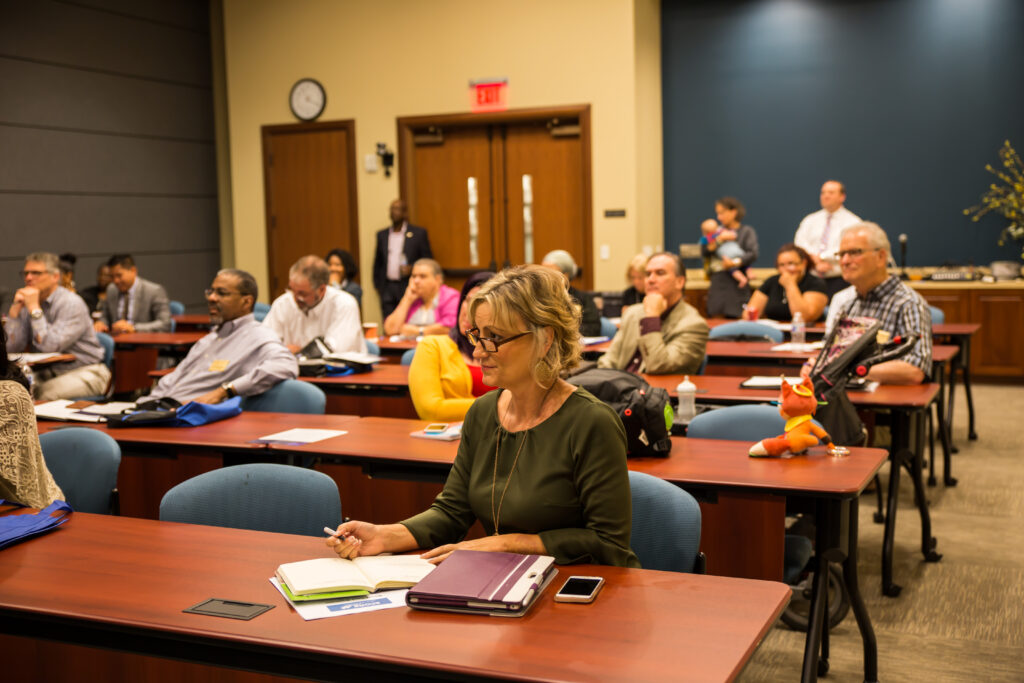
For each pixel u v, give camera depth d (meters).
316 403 3.95
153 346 6.87
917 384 3.97
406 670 1.45
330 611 1.65
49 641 1.80
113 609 1.70
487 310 1.93
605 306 7.48
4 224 8.30
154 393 4.40
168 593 1.78
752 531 2.61
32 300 5.71
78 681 1.80
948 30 8.66
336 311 5.39
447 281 9.59
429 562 1.87
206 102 10.49
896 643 3.20
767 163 9.24
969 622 3.37
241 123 10.00
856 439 3.17
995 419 6.81
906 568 3.93
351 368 4.88
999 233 8.70
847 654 3.12
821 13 8.95
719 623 1.58
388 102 9.43
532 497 1.95
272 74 9.84
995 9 8.52
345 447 3.11
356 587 1.72
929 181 8.84
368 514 3.13
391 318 6.49
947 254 8.86
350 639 1.54
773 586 1.76
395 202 9.27
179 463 3.32
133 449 3.40
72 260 8.05
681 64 9.38
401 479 3.07
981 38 8.59
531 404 2.00
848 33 8.91
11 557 2.01
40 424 3.64
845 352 3.20
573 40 8.77
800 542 2.91
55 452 2.87
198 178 10.39
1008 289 8.09
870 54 8.88
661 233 9.56
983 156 8.67
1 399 2.38
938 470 5.45
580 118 8.80
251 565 1.93
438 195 9.51
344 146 9.64
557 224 9.17
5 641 1.85
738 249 7.92
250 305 4.40
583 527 1.95
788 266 6.34
